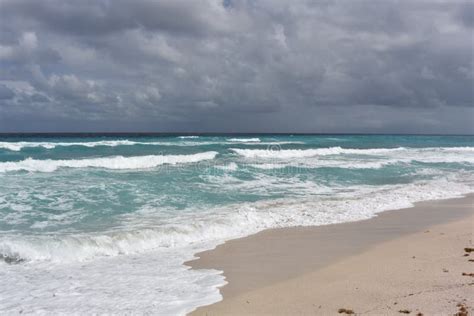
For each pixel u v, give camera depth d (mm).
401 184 18578
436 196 15789
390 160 27766
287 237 9898
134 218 11320
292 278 6988
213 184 17156
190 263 7910
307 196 15242
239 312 5590
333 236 9977
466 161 28812
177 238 9523
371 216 12242
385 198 15000
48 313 5648
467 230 10398
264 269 7520
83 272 7371
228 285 6703
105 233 9641
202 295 6258
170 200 13828
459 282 6293
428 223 11367
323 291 6273
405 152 37719
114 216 11508
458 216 12383
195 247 9047
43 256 8133
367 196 15406
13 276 7145
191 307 5797
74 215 11492
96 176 17859
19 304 5961
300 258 8195
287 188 16875
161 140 52188
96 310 5727
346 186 17766
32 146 31125
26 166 19391
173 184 16703
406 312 5227
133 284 6758
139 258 8234
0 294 6336
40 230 9938
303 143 48594
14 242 8492
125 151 30453
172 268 7605
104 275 7207
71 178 17094
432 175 21656
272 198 14742
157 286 6664
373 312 5320
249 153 29938
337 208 13172
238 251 8727
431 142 63094
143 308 5781
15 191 14117
